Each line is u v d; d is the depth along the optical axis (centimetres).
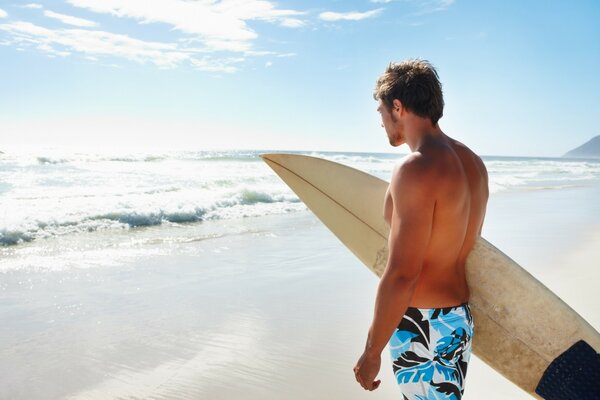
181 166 2323
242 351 372
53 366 346
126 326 418
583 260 646
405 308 161
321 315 449
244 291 519
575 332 200
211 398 306
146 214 952
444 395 170
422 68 173
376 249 246
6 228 777
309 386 321
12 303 472
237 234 852
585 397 197
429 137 170
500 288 206
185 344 384
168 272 592
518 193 1722
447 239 166
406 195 159
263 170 2162
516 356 207
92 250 704
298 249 733
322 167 267
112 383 324
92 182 1509
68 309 458
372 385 169
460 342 172
